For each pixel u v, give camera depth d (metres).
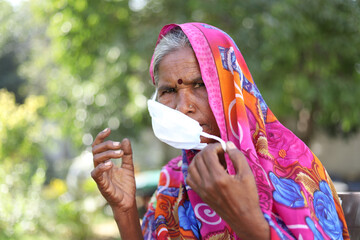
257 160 1.11
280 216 1.07
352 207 1.53
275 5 5.04
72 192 6.80
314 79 5.95
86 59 6.11
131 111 6.09
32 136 6.90
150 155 12.15
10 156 6.66
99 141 1.34
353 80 5.80
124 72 5.92
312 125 7.42
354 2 5.59
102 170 1.28
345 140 11.12
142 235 1.43
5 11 7.13
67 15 5.82
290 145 1.22
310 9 5.28
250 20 5.53
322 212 1.14
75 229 6.17
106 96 6.08
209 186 0.92
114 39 5.76
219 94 1.21
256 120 1.21
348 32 5.56
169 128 1.17
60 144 15.22
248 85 1.25
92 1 5.80
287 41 5.05
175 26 1.31
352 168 12.48
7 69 17.88
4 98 7.07
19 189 6.12
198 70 1.23
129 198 1.38
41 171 6.73
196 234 1.30
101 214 7.82
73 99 6.38
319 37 5.45
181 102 1.22
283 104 6.11
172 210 1.45
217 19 5.61
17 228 5.74
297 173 1.16
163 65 1.26
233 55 1.22
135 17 6.09
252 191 0.92
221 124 1.18
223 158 1.25
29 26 7.26
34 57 7.93
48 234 5.99
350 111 5.76
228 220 0.94
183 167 1.37
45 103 6.91
